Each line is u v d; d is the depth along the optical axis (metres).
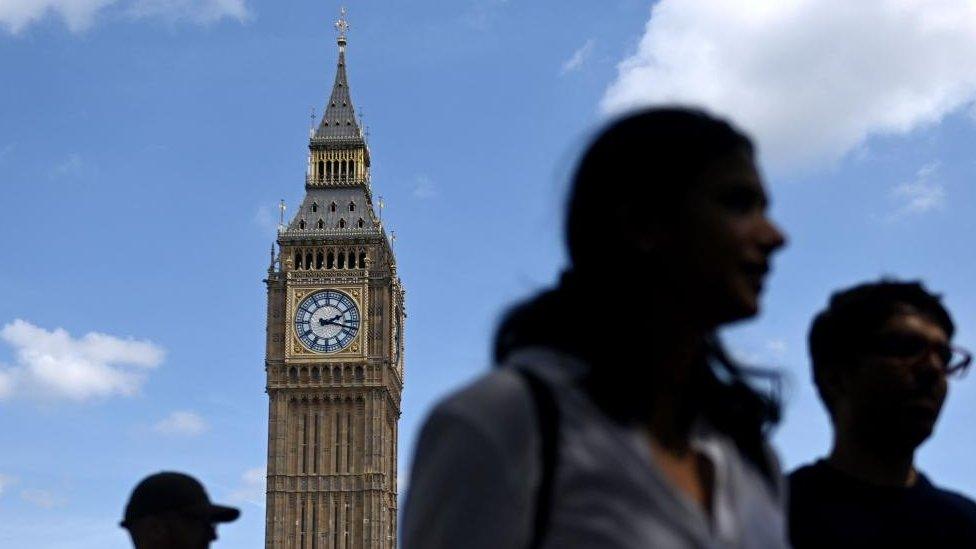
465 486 4.28
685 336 4.88
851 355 8.12
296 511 119.69
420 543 4.34
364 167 127.44
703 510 4.78
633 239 4.83
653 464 4.55
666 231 4.80
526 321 4.88
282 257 124.38
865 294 8.12
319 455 120.88
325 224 124.62
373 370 121.81
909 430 8.04
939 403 8.08
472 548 4.24
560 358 4.71
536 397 4.44
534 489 4.33
